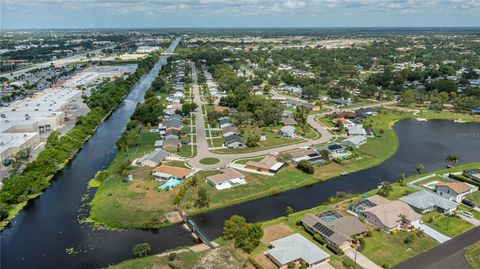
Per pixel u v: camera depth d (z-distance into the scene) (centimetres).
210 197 10312
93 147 15050
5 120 16388
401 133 16825
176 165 12525
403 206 9219
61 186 11394
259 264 7306
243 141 14912
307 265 7281
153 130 16588
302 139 15400
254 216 9456
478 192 10362
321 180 11550
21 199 10312
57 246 8262
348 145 14550
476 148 14750
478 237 8275
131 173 11969
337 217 9019
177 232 8756
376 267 7269
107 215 9450
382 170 12425
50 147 13062
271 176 11731
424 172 12206
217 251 7706
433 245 8000
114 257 7825
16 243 8400
